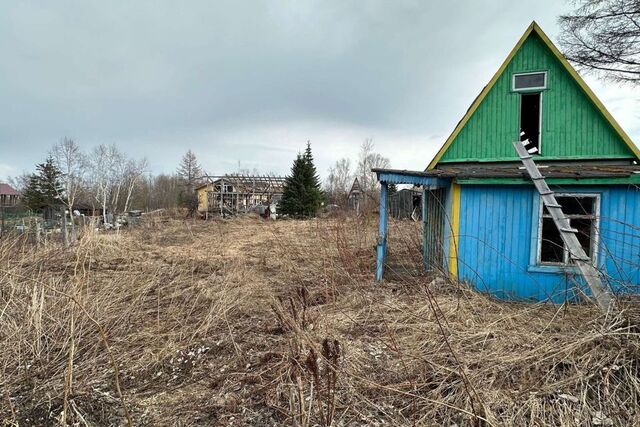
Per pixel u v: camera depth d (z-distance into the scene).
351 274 7.67
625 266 6.12
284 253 10.00
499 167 7.66
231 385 3.58
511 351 3.80
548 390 3.08
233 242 13.93
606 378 3.06
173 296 6.09
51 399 3.31
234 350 4.34
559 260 6.78
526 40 7.97
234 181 34.25
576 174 6.03
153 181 60.22
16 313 4.79
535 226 6.59
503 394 3.09
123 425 3.00
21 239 9.37
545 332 4.26
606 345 3.51
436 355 3.80
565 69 7.70
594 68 10.73
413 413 3.01
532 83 7.93
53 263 8.55
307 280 7.63
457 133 8.39
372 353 4.02
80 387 3.52
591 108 7.58
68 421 3.03
